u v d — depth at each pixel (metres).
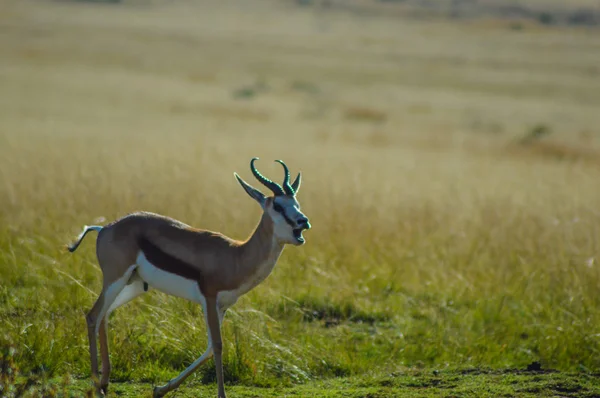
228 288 16.86
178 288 17.03
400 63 181.75
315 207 36.03
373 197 40.88
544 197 44.31
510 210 38.50
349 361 20.92
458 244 31.84
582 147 78.00
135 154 53.28
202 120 87.81
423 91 134.62
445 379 19.45
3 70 123.75
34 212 31.27
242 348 19.86
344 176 49.88
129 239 17.22
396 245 31.06
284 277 26.88
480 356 21.84
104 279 17.42
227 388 18.61
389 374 20.12
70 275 24.08
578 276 27.25
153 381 18.94
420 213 37.28
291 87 135.50
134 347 19.84
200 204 34.03
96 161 47.50
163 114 90.56
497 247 31.17
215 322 16.75
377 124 96.12
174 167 46.00
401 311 25.52
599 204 41.66
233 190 39.69
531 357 22.05
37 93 100.44
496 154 73.44
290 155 61.94
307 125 91.50
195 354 19.84
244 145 66.56
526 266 28.77
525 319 24.89
